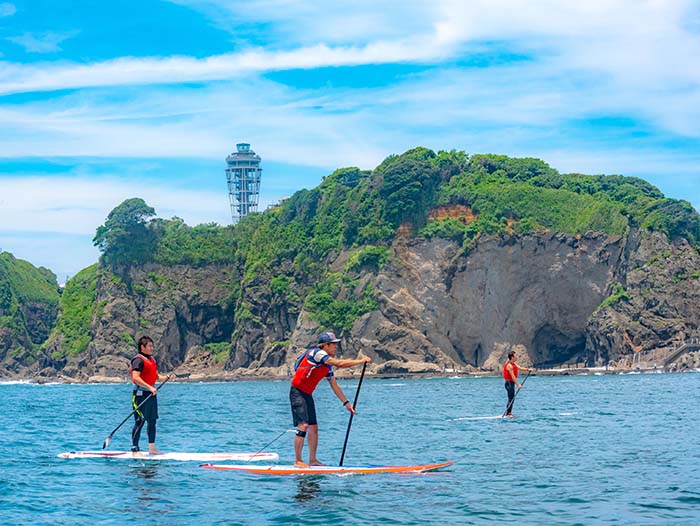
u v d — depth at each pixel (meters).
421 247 178.12
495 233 172.38
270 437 28.41
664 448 23.17
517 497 16.09
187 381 184.62
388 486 17.36
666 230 169.12
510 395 36.66
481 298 172.38
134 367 22.16
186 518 14.50
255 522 14.17
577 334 172.38
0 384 198.62
